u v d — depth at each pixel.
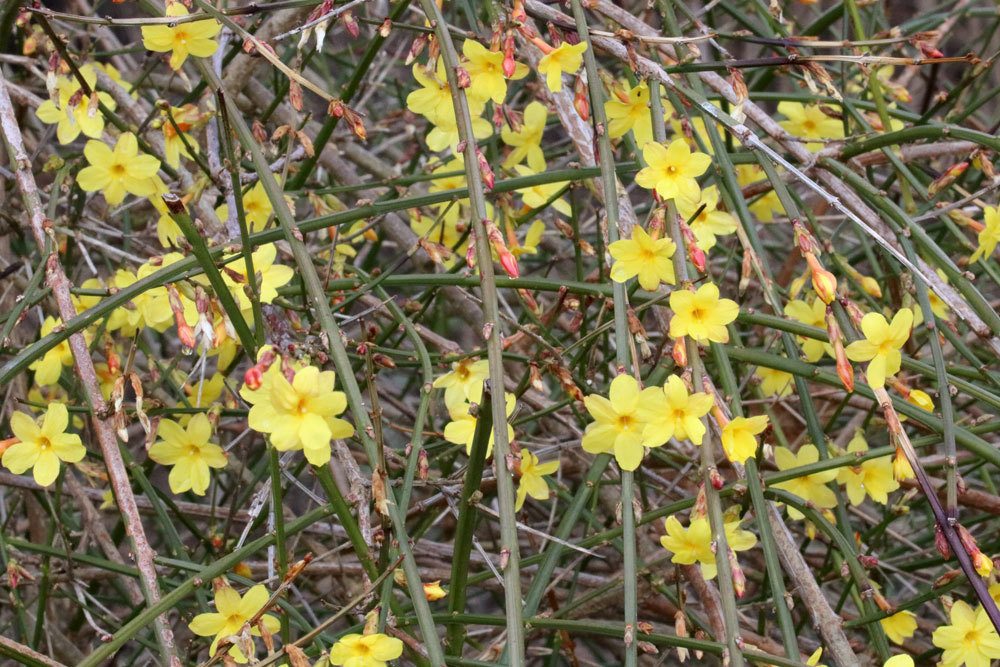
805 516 1.03
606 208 0.97
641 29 1.09
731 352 1.00
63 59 1.01
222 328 0.97
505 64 0.99
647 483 1.19
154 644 1.09
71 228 1.14
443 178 1.18
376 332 1.04
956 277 1.01
